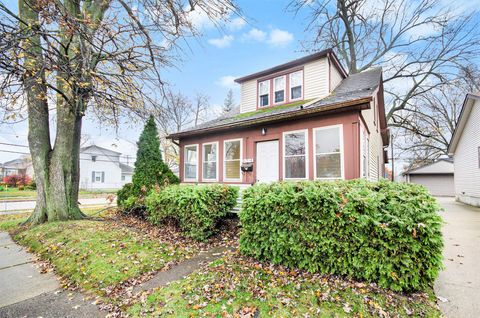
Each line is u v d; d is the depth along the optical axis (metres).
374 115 10.56
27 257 4.46
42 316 2.65
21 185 23.19
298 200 3.33
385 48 16.78
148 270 3.71
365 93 6.52
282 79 9.67
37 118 6.50
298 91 9.24
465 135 13.20
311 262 3.25
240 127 8.18
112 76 5.41
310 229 3.23
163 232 5.44
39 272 3.82
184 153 10.20
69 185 6.65
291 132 7.10
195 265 3.87
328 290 2.86
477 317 2.40
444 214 9.23
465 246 4.80
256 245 3.79
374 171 10.41
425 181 23.58
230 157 8.73
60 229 5.47
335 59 9.07
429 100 17.44
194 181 9.68
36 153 6.50
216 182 8.91
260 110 9.87
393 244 2.79
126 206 7.15
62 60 4.45
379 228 2.82
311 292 2.84
